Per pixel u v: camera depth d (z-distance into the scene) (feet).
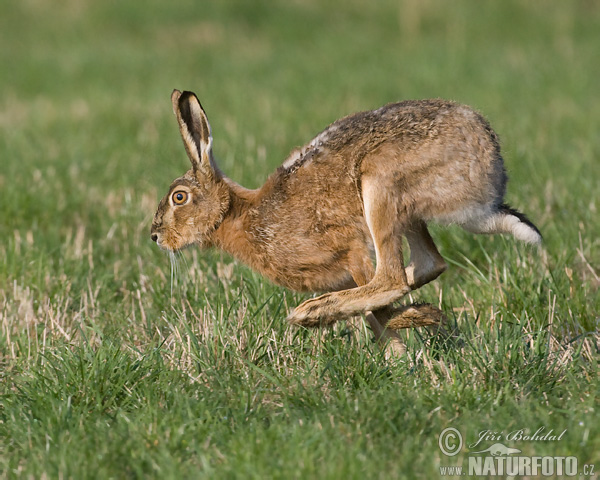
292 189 52.37
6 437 44.57
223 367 50.75
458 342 52.75
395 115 51.37
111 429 43.60
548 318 56.13
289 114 119.65
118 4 217.56
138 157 99.50
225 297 60.13
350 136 51.55
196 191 55.21
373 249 52.13
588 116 117.50
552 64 160.97
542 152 94.53
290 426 43.04
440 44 191.31
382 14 221.25
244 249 54.60
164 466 39.42
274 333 53.98
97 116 125.18
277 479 37.65
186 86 147.64
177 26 208.64
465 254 67.36
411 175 50.16
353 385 48.08
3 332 56.80
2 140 111.24
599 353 52.29
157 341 56.44
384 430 42.75
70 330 58.65
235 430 43.47
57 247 71.67
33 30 203.31
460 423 43.47
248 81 151.74
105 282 65.98
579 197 77.36
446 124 50.39
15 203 80.89
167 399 47.03
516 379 47.57
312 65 167.53
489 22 212.23
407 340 54.44
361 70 159.43
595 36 199.00
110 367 48.70
